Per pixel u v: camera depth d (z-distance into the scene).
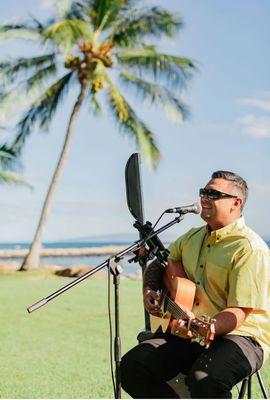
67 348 7.52
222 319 3.58
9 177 23.59
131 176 4.07
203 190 3.85
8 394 5.42
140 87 23.03
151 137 23.06
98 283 15.20
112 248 54.97
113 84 22.94
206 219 3.86
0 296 12.54
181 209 3.91
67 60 22.97
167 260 3.99
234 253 3.76
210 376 3.52
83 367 6.50
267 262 3.71
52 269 22.17
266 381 5.65
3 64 22.44
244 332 3.67
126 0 23.12
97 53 22.81
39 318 9.70
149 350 3.76
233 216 3.84
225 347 3.61
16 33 22.30
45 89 23.20
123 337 8.26
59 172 23.33
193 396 3.54
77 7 23.20
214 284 3.81
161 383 3.75
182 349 3.80
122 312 10.36
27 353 7.18
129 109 23.27
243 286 3.65
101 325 9.12
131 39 23.22
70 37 21.44
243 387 3.70
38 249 22.55
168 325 3.80
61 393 5.51
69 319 9.62
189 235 4.04
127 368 3.74
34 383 5.82
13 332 8.52
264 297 3.67
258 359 3.68
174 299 3.78
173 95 23.00
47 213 23.20
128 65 23.08
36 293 13.16
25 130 23.42
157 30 23.22
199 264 3.91
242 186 3.86
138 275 17.80
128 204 4.07
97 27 23.17
